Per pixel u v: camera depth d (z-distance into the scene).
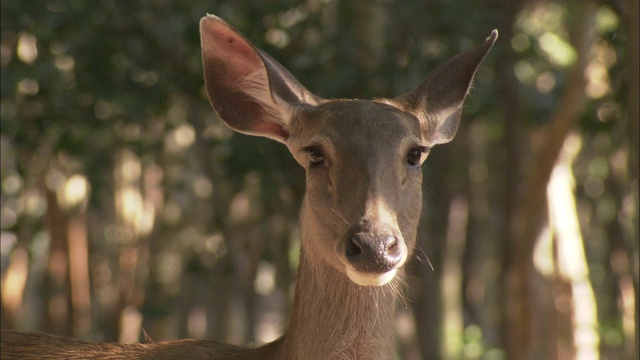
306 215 8.62
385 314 8.54
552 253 18.30
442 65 9.13
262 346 9.09
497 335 26.75
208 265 19.23
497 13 15.69
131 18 14.63
